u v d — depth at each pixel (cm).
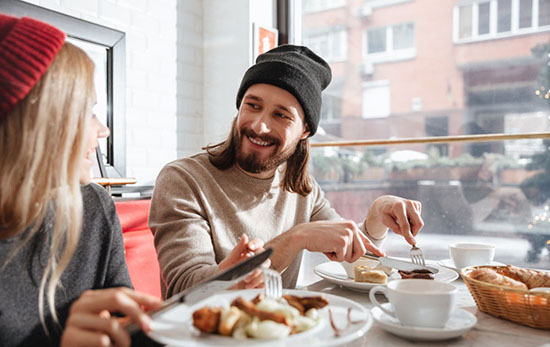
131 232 148
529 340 65
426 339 63
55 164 62
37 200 62
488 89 228
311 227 92
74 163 65
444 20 238
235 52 251
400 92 251
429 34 242
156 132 229
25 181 60
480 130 230
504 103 224
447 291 68
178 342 49
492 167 226
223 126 255
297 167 132
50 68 60
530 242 217
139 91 219
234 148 123
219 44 257
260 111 114
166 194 109
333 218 142
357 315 61
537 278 81
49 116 60
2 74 56
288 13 274
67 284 79
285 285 125
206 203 112
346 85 265
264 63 115
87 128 65
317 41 273
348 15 263
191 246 98
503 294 72
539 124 215
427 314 65
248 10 247
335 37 268
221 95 256
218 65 257
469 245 118
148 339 66
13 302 69
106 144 198
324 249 89
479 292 78
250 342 49
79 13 189
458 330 63
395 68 252
